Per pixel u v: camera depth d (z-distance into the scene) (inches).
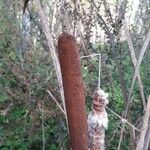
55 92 118.8
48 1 123.2
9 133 136.0
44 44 127.5
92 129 38.6
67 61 34.5
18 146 132.9
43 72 128.0
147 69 130.0
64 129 118.3
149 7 129.5
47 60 130.8
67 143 119.9
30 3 125.8
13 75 140.3
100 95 38.5
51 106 121.8
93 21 112.8
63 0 114.1
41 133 131.3
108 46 114.0
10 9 156.0
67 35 34.6
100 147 38.6
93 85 116.0
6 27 155.3
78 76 34.9
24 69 136.0
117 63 62.2
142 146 47.5
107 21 104.0
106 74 116.3
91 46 114.3
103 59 114.4
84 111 36.0
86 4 119.1
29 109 129.9
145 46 49.5
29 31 142.3
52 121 125.6
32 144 132.6
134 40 115.8
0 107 144.0
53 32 117.7
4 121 137.9
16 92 136.3
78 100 35.4
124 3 113.3
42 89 122.4
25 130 134.3
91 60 117.1
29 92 129.8
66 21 110.5
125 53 113.0
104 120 38.5
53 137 131.0
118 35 101.5
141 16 131.3
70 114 35.9
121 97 123.9
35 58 134.9
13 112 139.3
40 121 129.6
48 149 129.4
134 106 102.5
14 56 144.6
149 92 116.3
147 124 47.5
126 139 110.1
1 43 154.4
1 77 144.3
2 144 133.4
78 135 36.3
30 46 141.4
